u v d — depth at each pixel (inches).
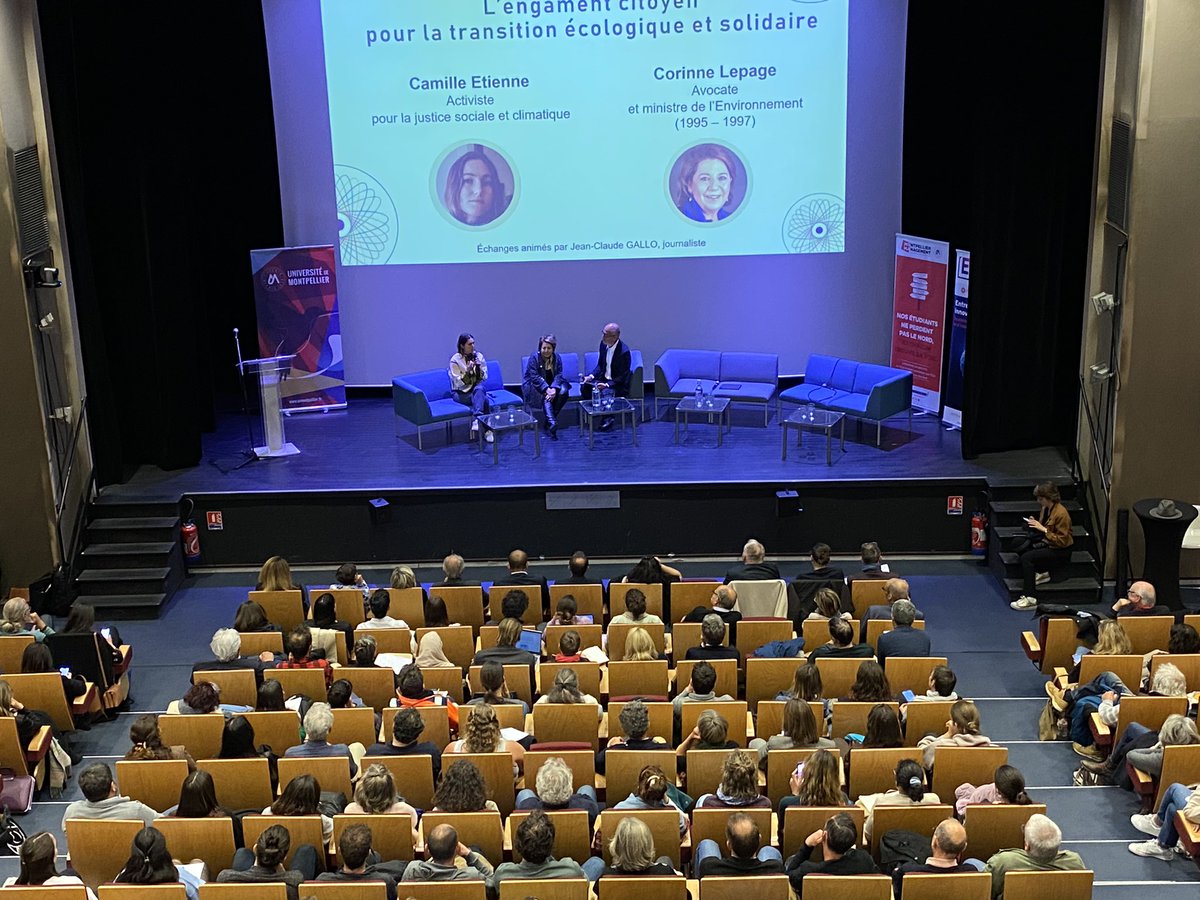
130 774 310.3
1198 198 469.7
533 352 631.2
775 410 623.5
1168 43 457.1
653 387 641.6
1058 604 494.9
